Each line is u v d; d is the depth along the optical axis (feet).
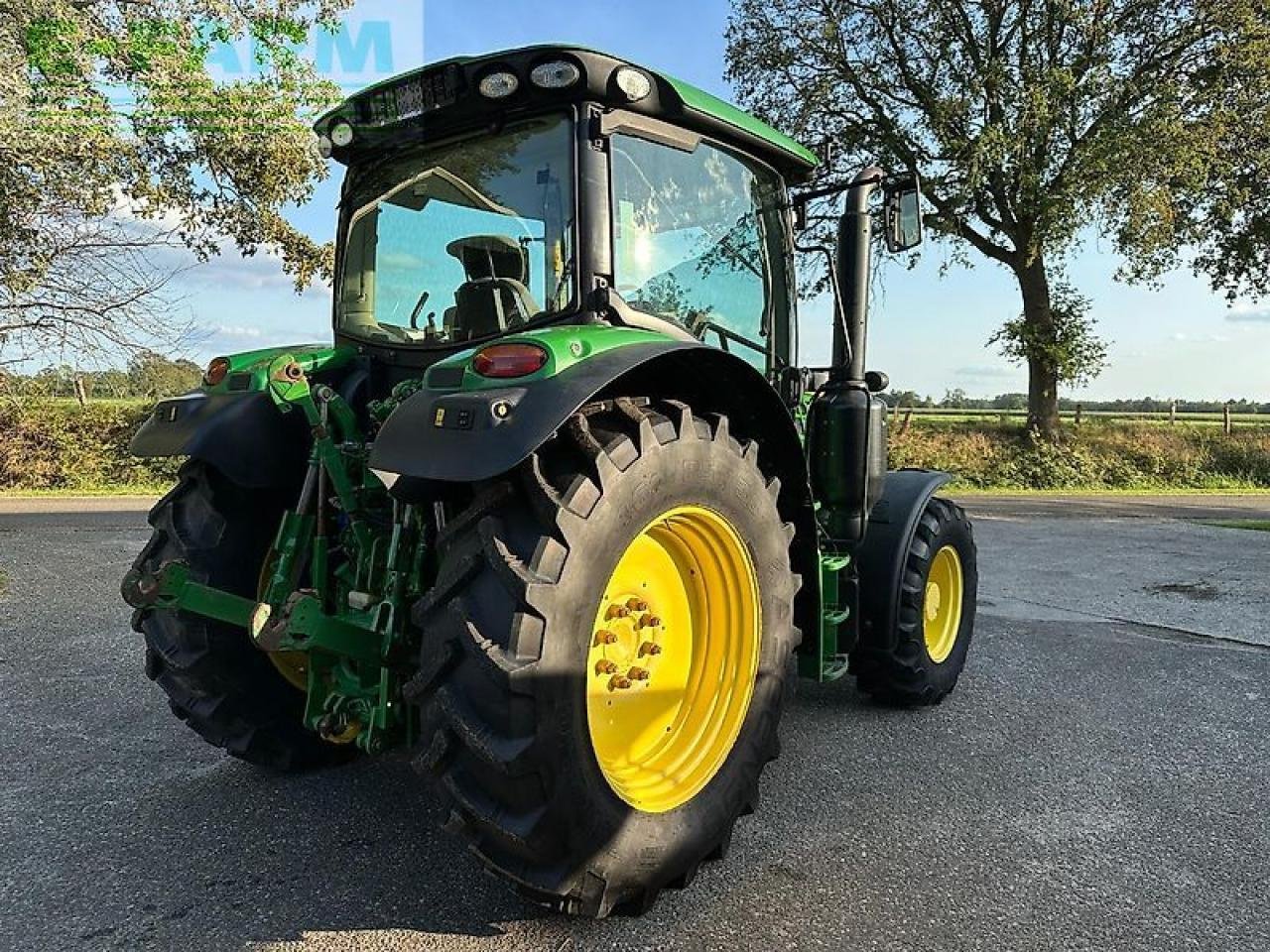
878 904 7.48
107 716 11.95
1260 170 57.41
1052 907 7.45
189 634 9.33
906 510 12.20
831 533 11.10
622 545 6.86
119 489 45.88
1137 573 24.34
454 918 7.25
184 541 9.48
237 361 10.02
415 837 8.65
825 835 8.75
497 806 6.47
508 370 6.75
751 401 8.48
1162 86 55.88
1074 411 79.97
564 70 7.86
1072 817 9.16
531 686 6.19
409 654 7.93
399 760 10.62
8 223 37.86
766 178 10.91
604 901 6.81
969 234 65.46
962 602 13.56
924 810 9.31
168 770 10.23
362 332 9.98
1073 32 57.06
